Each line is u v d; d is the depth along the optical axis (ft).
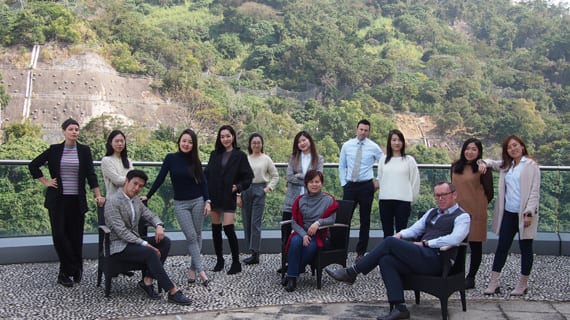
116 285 16.62
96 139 222.28
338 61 323.37
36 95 259.60
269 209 22.53
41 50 275.18
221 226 18.33
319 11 401.49
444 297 13.34
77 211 16.74
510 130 291.58
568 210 22.52
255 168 19.85
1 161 19.80
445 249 13.34
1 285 16.37
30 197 20.24
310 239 16.42
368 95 306.55
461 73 355.97
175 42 324.80
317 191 16.63
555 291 16.35
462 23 448.24
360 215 20.01
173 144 227.40
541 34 419.54
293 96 315.37
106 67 278.26
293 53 331.16
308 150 19.61
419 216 15.76
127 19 314.96
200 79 294.87
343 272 14.39
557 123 302.04
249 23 374.43
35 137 229.25
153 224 15.89
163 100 273.13
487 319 13.76
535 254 21.97
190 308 14.44
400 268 13.75
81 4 315.37
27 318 13.39
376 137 273.33
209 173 18.20
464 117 302.25
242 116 267.39
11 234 19.98
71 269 16.57
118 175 16.70
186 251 20.90
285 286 16.61
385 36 400.26
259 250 20.45
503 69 368.07
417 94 315.58
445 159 269.64
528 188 15.67
